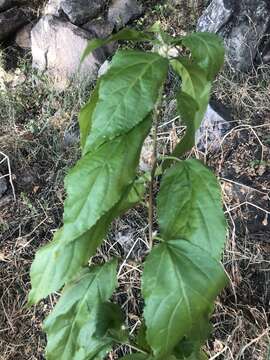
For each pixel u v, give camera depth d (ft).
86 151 3.34
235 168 8.72
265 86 9.91
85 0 11.10
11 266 8.18
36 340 7.53
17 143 9.61
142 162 8.61
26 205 8.91
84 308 4.51
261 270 7.65
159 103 3.84
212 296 3.74
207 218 3.73
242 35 10.03
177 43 3.74
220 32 10.16
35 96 10.69
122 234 8.14
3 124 10.10
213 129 9.09
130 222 8.24
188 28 11.16
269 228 8.02
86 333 4.54
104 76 3.29
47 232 8.55
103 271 4.54
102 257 7.96
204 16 10.46
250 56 10.12
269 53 10.24
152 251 3.80
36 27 11.02
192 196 3.76
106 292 4.51
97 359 4.63
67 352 4.65
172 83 10.00
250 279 7.61
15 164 9.43
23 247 8.36
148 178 4.23
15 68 11.34
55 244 4.10
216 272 3.73
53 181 9.21
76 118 10.01
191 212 3.76
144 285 3.76
